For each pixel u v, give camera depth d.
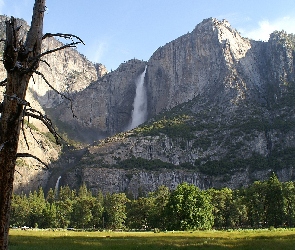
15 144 12.74
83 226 151.75
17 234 68.38
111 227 151.12
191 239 49.41
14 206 159.50
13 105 12.69
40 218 148.88
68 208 156.75
